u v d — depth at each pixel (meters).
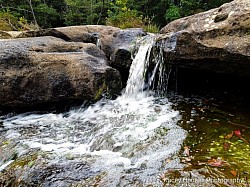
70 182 2.27
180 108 3.76
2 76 3.89
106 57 4.92
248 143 2.66
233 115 3.40
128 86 4.58
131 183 2.10
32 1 18.59
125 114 3.69
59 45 4.64
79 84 3.93
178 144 2.71
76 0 16.94
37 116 4.05
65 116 4.02
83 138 3.25
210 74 4.25
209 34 3.28
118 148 2.83
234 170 2.18
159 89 4.25
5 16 12.65
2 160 2.98
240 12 3.13
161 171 2.23
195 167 2.25
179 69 4.29
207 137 2.83
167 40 3.85
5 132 3.53
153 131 3.07
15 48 4.18
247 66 3.06
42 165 2.53
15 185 2.46
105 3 16.75
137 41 4.85
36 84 3.97
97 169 2.38
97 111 3.96
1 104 3.96
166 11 14.88
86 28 6.00
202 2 14.46
